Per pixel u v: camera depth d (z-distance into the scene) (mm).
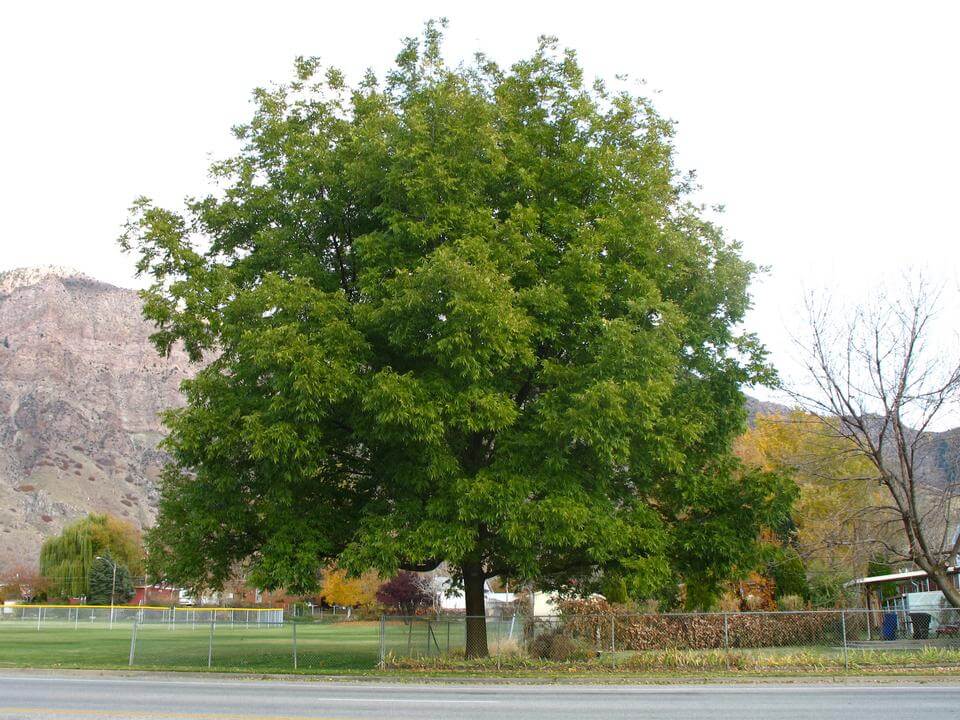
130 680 18750
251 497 20312
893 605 39781
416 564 20891
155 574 21203
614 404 16969
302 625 66500
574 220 19391
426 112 19984
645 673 19203
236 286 20328
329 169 20547
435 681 18359
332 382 17312
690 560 22016
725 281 21359
